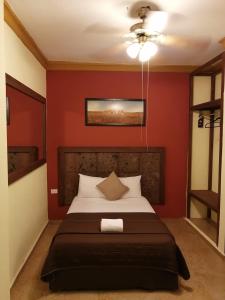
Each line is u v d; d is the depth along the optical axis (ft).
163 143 14.51
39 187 12.48
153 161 14.37
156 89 14.25
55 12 7.92
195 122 14.32
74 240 8.19
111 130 14.28
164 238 8.34
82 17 8.26
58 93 13.94
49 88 13.88
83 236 8.39
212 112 14.02
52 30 9.29
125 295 8.00
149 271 8.15
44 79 13.42
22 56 9.56
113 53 12.03
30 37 9.93
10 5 7.47
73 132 14.16
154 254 8.09
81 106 14.06
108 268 8.10
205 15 8.04
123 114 14.24
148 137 14.43
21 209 9.55
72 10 7.80
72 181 14.23
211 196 12.88
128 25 8.85
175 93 14.32
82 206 11.57
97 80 14.02
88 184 13.23
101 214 10.48
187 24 8.69
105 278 8.14
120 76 14.07
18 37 9.06
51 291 8.12
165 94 14.30
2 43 4.70
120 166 14.25
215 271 9.34
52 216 14.40
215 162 13.88
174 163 14.64
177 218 14.76
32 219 11.12
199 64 13.78
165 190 14.70
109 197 12.50
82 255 8.04
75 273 8.08
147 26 8.73
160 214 14.67
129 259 8.08
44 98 13.35
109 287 8.19
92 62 13.60
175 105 14.37
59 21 8.55
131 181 13.44
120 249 8.10
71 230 8.79
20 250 9.39
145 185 14.40
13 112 8.75
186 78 14.29
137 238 8.31
